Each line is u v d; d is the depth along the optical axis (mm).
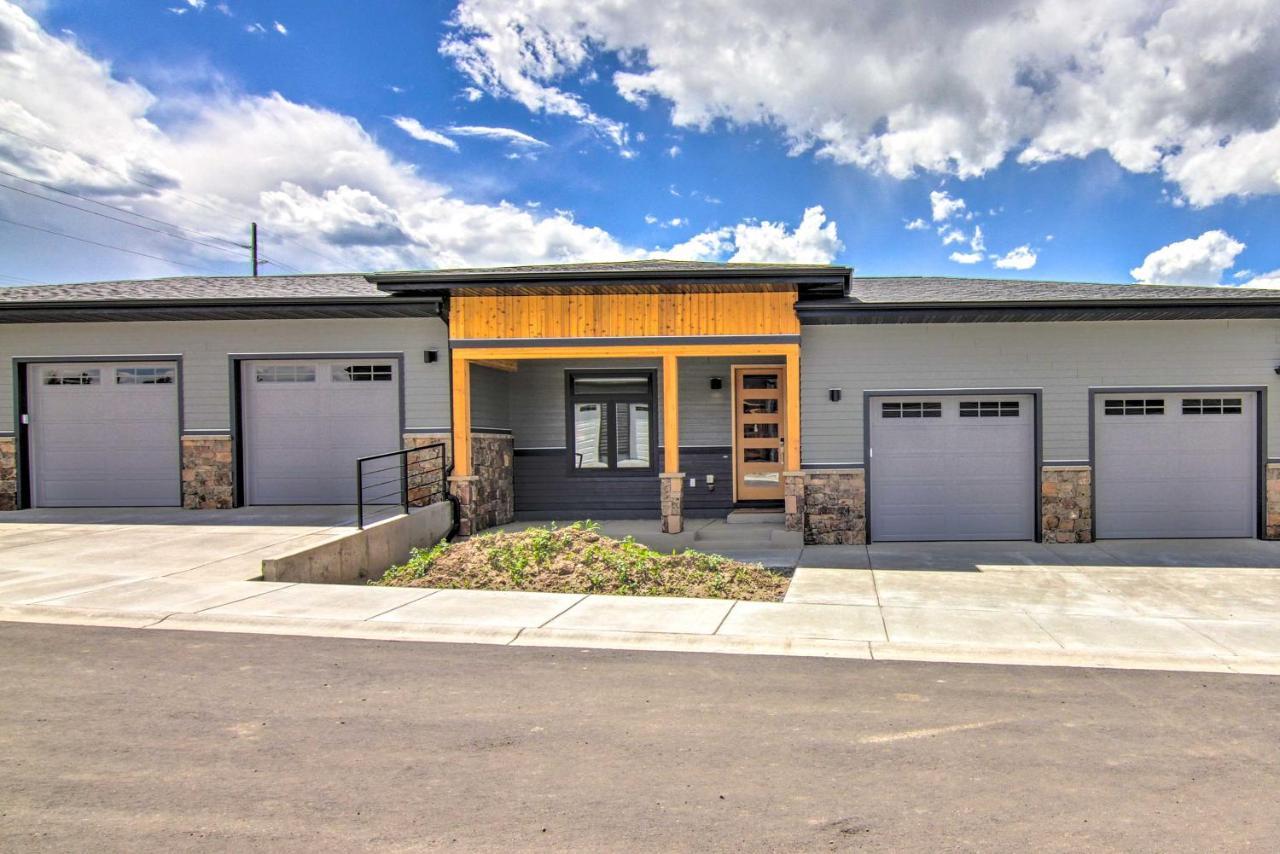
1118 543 11859
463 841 3311
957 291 13203
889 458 12281
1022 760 4180
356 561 9969
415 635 6645
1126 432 12109
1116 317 11742
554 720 4738
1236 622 7254
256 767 4035
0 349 13781
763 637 6578
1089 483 11992
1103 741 4449
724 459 14203
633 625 6895
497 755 4219
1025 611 7691
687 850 3246
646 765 4098
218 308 12594
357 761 4125
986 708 4984
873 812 3586
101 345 13594
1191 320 11891
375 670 5691
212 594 7836
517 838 3338
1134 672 5789
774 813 3574
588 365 14344
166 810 3568
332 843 3289
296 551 8828
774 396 14297
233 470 13336
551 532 10547
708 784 3875
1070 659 6094
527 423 14492
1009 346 12055
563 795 3748
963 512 12258
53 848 3221
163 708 4883
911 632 6793
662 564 9617
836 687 5383
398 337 13062
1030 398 12148
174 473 13641
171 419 13641
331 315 12992
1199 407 12039
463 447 12578
